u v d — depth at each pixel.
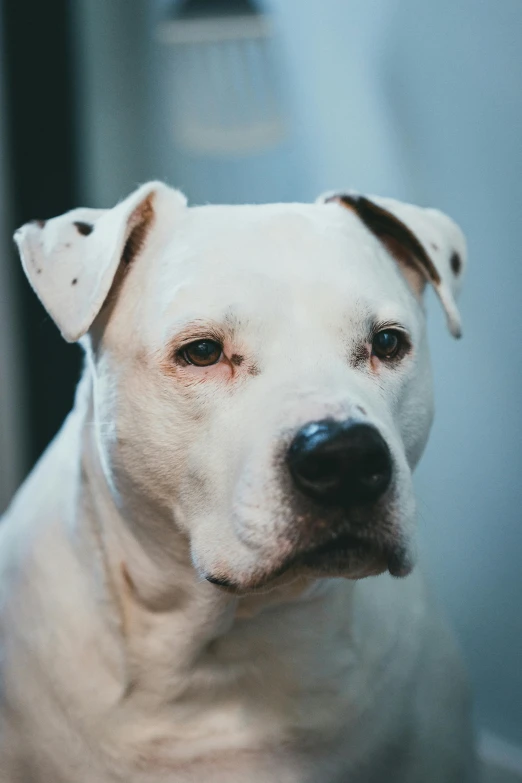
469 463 2.79
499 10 2.56
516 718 2.74
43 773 1.75
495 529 2.73
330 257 1.56
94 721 1.71
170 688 1.71
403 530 1.41
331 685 1.76
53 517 1.83
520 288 2.59
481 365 2.73
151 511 1.62
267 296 1.49
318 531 1.37
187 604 1.66
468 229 2.74
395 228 1.85
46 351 3.75
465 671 2.02
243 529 1.39
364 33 2.96
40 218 3.78
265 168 3.44
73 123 3.84
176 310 1.53
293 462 1.35
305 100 3.21
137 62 3.81
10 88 3.65
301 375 1.44
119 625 1.70
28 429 3.78
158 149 3.84
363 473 1.33
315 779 1.77
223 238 1.58
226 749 1.74
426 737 1.89
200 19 3.21
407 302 1.69
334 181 3.17
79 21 3.88
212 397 1.50
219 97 3.26
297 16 3.16
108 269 1.59
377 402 1.50
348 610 1.76
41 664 1.74
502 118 2.59
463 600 2.85
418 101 2.82
